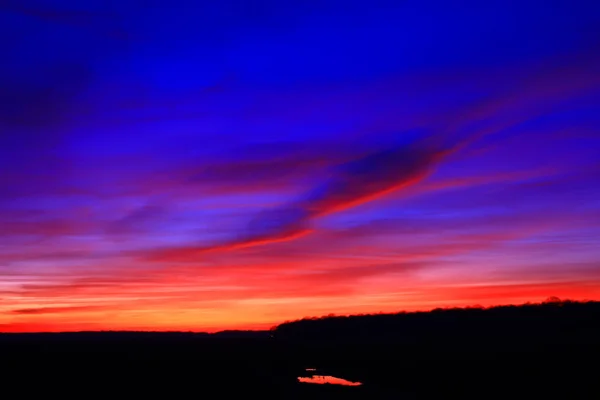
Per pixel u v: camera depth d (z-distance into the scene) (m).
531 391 32.41
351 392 33.88
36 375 46.06
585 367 49.84
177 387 36.62
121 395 32.66
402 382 40.41
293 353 100.56
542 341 91.31
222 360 74.25
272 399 30.95
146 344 130.38
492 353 83.25
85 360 71.25
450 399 30.09
